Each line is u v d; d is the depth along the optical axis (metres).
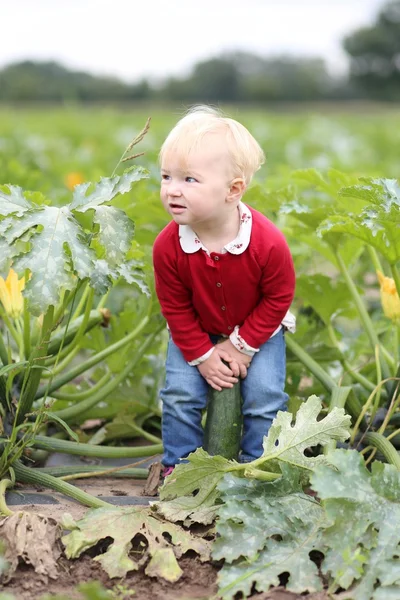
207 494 4.20
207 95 91.31
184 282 4.48
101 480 4.89
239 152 4.23
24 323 4.89
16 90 76.56
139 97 85.12
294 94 94.00
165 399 4.67
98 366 6.30
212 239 4.40
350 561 3.64
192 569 3.85
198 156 4.15
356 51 101.50
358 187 4.54
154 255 4.49
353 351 6.43
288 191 5.59
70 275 4.04
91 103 79.94
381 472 3.87
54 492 4.60
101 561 3.77
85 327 5.12
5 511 4.09
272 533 3.86
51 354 5.20
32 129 23.39
